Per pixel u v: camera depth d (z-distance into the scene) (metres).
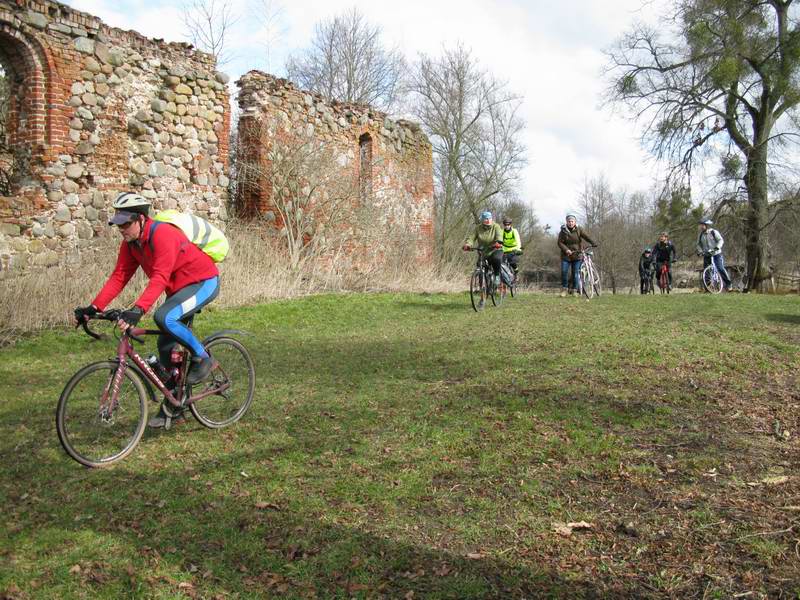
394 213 21.14
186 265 4.94
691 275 39.78
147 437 5.12
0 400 6.09
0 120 13.11
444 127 31.80
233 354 5.55
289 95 16.84
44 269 10.37
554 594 2.96
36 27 11.66
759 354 7.81
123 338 4.70
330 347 8.76
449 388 6.45
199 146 14.71
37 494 4.04
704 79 24.72
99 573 3.14
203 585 3.05
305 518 3.68
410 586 3.03
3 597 2.92
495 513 3.73
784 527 3.51
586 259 15.65
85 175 12.45
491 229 12.73
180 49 14.36
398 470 4.37
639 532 3.49
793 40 23.30
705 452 4.64
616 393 6.11
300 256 16.52
